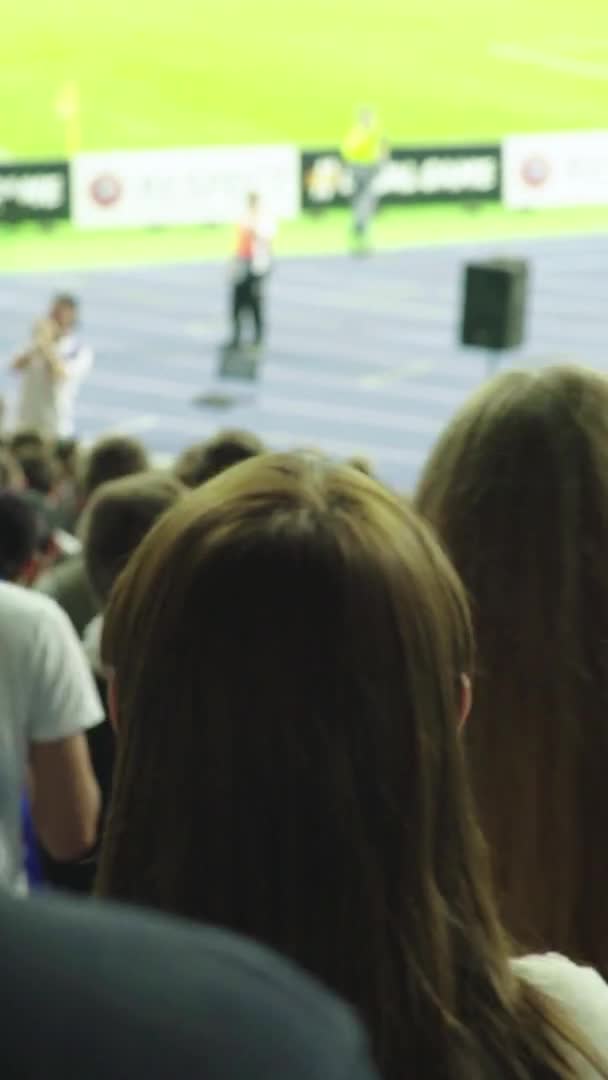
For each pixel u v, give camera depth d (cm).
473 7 4834
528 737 267
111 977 106
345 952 187
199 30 4734
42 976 105
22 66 4588
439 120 4497
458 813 198
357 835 187
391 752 188
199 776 188
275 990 108
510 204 4338
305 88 4575
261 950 111
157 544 195
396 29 4806
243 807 187
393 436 3000
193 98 4525
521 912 268
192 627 187
